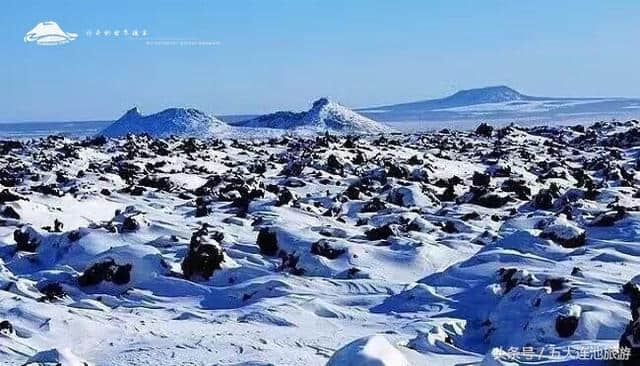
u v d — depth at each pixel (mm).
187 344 16234
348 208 41125
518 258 22984
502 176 56750
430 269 25328
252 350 15812
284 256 26547
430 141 96125
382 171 54156
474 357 15305
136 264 25062
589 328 15328
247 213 36906
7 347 15945
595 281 18750
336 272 24859
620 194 38250
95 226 30969
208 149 80250
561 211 32656
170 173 57438
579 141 96438
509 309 17469
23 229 30938
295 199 39219
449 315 19266
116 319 18625
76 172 58875
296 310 19750
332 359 11156
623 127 111000
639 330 12867
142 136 98188
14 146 84625
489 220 35125
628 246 24094
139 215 31578
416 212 38875
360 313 19953
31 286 23828
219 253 25062
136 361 15133
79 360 13477
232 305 22234
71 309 18781
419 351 15727
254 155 78875
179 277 24734
